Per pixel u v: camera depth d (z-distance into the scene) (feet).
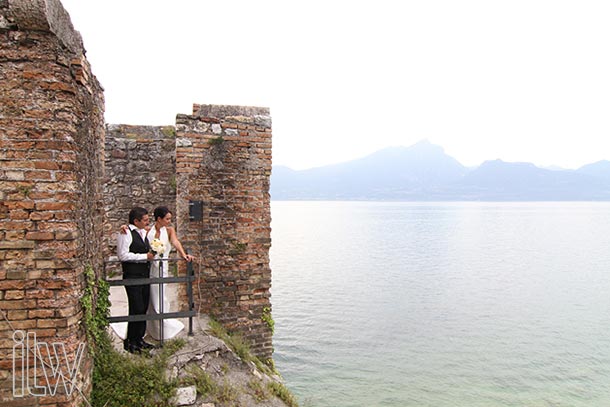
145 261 17.78
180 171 22.61
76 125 13.29
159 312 18.63
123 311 22.68
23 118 12.31
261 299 23.93
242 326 23.53
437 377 57.16
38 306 12.46
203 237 22.86
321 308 88.74
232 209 23.36
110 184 30.55
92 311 14.78
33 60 12.36
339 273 133.28
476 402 50.60
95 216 16.24
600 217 578.25
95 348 15.57
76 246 13.03
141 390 15.89
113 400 15.23
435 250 205.46
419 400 50.21
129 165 30.96
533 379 57.98
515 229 356.38
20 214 12.29
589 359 65.36
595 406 50.49
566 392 54.13
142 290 17.95
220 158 23.18
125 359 16.43
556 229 359.46
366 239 259.39
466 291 112.88
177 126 22.61
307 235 287.48
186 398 16.38
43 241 12.46
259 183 23.89
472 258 178.70
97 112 17.16
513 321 85.97
